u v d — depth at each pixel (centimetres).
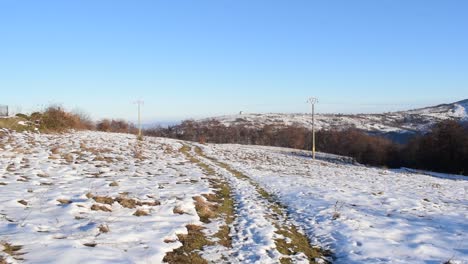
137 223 992
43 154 2278
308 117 16338
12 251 691
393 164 5859
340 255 963
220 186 1883
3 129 3281
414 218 1387
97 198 1177
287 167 3378
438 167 5269
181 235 945
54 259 661
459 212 1531
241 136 10156
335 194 1817
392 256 945
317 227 1209
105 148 3061
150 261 729
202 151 4303
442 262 899
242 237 1028
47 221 906
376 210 1505
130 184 1580
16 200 1083
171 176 2019
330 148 8081
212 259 827
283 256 898
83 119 6088
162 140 5284
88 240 800
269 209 1443
